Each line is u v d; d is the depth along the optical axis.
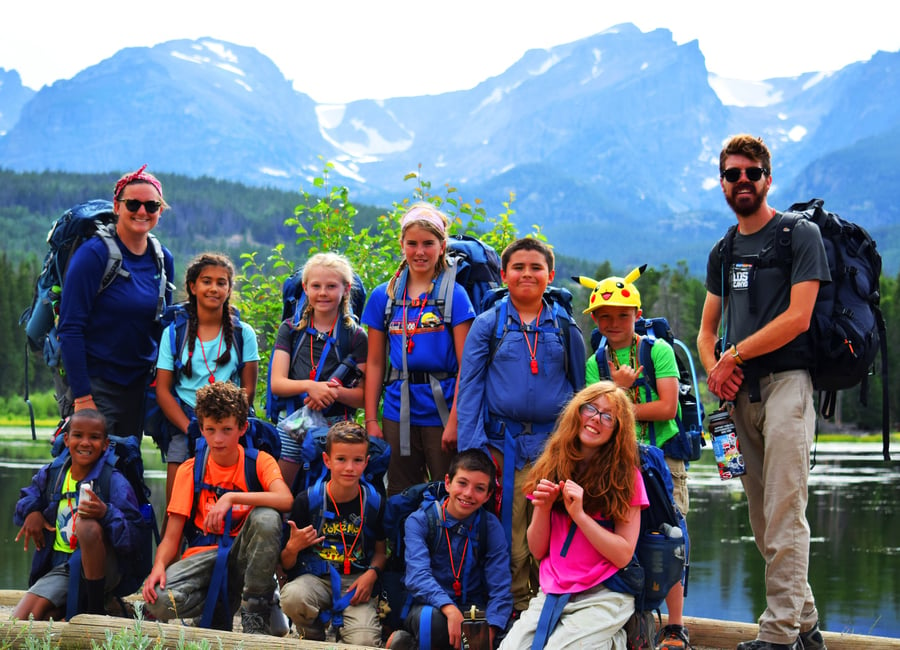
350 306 6.15
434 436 5.73
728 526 21.77
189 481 5.41
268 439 5.61
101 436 5.38
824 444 61.56
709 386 5.34
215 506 5.25
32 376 84.94
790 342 5.11
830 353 5.08
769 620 5.02
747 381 5.25
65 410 6.14
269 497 5.30
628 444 4.75
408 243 5.79
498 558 5.18
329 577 5.27
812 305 5.03
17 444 48.44
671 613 5.41
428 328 5.74
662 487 4.89
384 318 5.87
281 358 5.95
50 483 5.42
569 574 4.73
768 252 5.24
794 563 5.01
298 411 5.77
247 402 5.51
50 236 5.92
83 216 5.89
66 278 5.82
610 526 4.77
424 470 5.97
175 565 5.29
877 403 72.12
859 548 18.73
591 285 5.71
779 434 5.09
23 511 5.40
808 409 5.12
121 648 4.48
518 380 5.38
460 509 5.18
